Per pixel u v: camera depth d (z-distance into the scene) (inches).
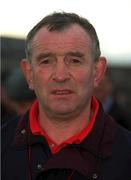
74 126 95.3
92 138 95.2
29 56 95.1
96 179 93.3
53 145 95.7
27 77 99.0
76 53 91.2
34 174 95.4
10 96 164.6
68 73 91.1
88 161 94.2
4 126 106.0
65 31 91.4
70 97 91.7
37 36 93.0
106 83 192.4
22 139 98.9
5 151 100.6
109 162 94.8
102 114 98.1
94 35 94.3
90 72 93.3
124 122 194.1
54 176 93.4
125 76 398.6
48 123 96.2
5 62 285.0
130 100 346.0
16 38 292.5
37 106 100.7
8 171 98.7
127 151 96.2
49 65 92.0
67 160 93.0
